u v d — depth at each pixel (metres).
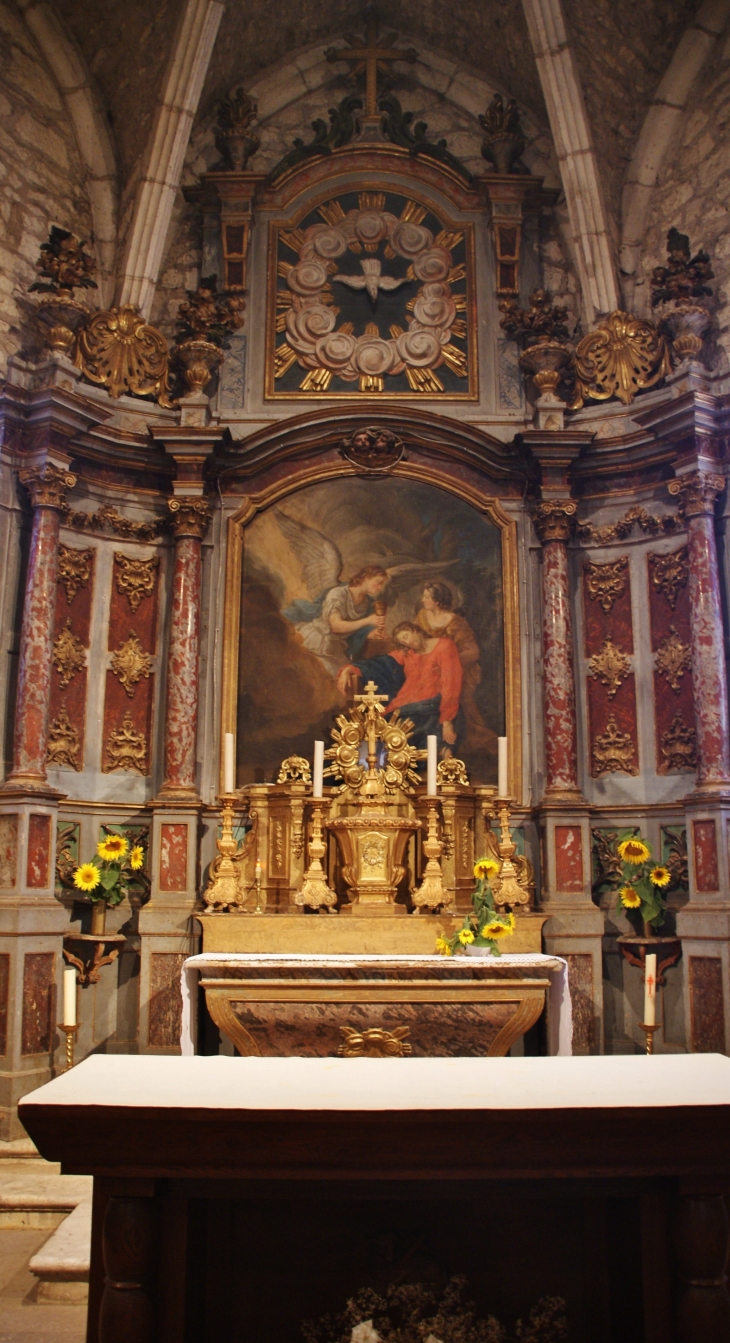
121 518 8.17
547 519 8.20
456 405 8.68
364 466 8.44
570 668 8.02
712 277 7.93
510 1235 2.54
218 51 8.69
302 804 7.58
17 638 7.52
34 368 7.76
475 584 8.33
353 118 9.22
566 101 8.39
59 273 7.75
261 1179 2.38
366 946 6.93
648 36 8.51
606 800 7.98
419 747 8.02
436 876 7.12
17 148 8.17
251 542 8.35
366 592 8.30
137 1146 2.32
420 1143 2.30
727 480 7.74
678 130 8.72
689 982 7.06
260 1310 2.52
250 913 7.13
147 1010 7.27
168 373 8.48
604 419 8.38
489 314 8.84
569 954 7.42
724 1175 2.36
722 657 7.46
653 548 8.16
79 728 7.79
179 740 7.80
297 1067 2.82
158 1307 2.40
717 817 7.09
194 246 8.99
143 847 7.83
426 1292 2.47
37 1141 2.32
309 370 8.73
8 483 7.56
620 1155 2.32
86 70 8.73
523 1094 2.45
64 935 7.17
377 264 8.88
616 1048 7.55
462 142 9.27
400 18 9.27
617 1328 2.51
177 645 7.95
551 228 9.11
